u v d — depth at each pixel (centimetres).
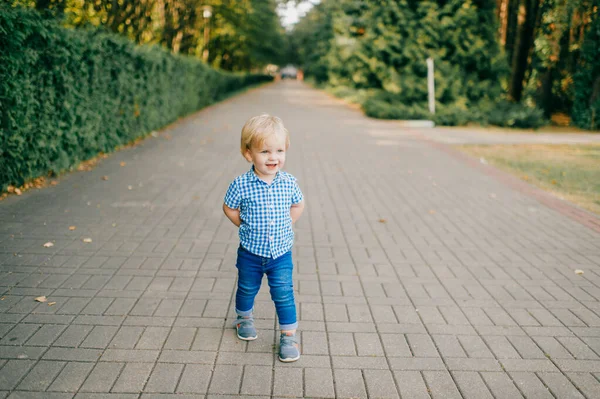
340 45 2469
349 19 2359
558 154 1095
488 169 908
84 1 967
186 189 685
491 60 1797
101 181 707
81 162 805
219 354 294
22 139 597
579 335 332
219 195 659
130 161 861
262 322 334
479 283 412
